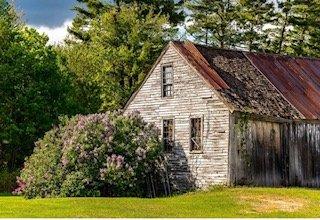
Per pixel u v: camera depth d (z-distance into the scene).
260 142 40.88
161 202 31.77
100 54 61.88
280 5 74.25
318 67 49.22
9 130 47.88
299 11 73.69
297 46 75.19
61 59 58.22
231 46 77.00
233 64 44.62
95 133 39.12
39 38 55.50
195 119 42.16
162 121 44.06
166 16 69.94
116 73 62.81
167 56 44.22
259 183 40.53
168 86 44.06
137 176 39.78
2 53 49.50
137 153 39.88
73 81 56.91
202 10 75.44
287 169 41.75
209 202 31.91
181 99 43.00
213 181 40.47
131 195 39.09
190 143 42.12
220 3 75.19
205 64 42.97
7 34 50.53
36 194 37.91
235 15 74.12
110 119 40.56
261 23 75.88
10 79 49.00
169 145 43.44
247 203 31.67
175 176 42.72
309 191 36.38
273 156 41.34
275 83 44.72
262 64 46.41
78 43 73.44
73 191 37.19
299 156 42.25
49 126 49.81
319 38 74.62
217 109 40.69
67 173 37.97
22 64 49.81
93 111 58.25
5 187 47.66
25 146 50.34
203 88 41.66
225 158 39.84
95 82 59.34
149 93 45.16
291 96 44.00
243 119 40.12
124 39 63.88
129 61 62.22
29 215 26.41
